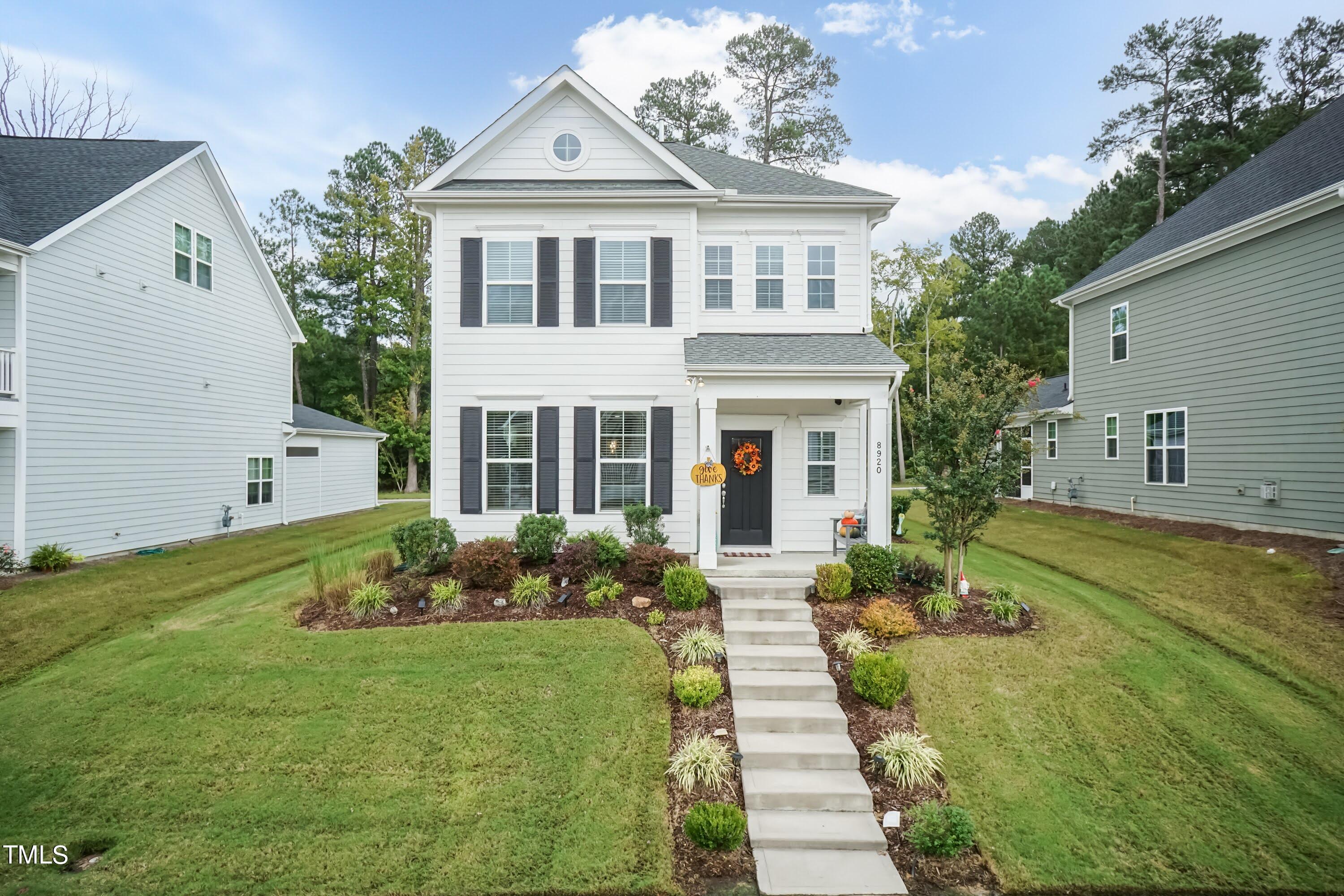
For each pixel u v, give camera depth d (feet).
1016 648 25.22
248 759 19.43
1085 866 15.69
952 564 33.68
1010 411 29.14
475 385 38.06
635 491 37.93
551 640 25.68
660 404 38.06
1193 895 14.85
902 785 18.52
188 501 53.98
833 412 39.11
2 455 39.37
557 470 38.01
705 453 32.81
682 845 16.66
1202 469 48.78
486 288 38.24
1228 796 17.75
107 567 41.73
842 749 19.60
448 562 33.45
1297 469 40.81
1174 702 21.72
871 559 29.40
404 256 125.59
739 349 35.68
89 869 15.57
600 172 39.42
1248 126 99.30
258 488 63.67
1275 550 37.78
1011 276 137.69
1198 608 30.09
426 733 20.52
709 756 18.95
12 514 39.34
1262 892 14.88
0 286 39.55
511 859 15.97
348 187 139.03
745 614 27.25
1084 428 64.39
